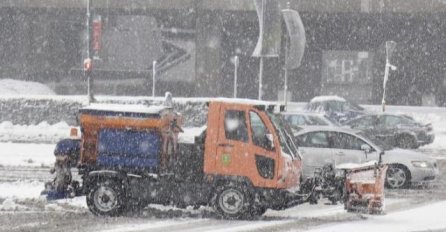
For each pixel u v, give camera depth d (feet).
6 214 131.13
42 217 128.36
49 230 116.06
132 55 558.97
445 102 586.45
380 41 593.01
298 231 118.93
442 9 497.05
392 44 318.45
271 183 129.49
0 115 330.13
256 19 543.39
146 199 131.54
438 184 190.39
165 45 557.74
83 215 131.64
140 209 138.51
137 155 131.23
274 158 129.90
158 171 130.93
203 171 130.82
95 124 131.95
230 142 130.41
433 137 278.67
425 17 522.88
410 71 588.91
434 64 584.81
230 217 130.31
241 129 130.62
